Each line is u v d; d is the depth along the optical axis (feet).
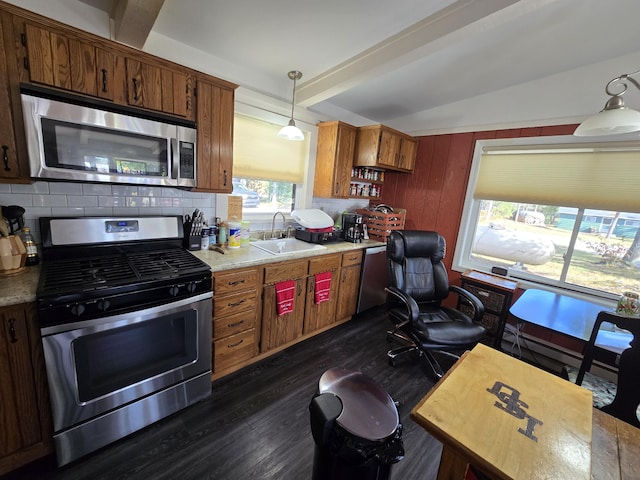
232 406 5.87
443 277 8.63
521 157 8.92
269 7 5.33
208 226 7.52
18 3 4.85
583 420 3.05
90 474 4.36
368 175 11.50
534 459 2.51
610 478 2.49
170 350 5.34
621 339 5.64
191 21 5.79
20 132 4.34
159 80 5.41
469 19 5.14
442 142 10.64
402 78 8.27
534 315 6.56
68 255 5.42
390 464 3.15
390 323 10.18
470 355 4.19
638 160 7.12
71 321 4.13
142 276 4.86
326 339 8.86
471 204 10.20
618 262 7.77
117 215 6.21
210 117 6.25
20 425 4.16
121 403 4.81
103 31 5.66
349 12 5.46
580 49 6.82
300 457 4.88
